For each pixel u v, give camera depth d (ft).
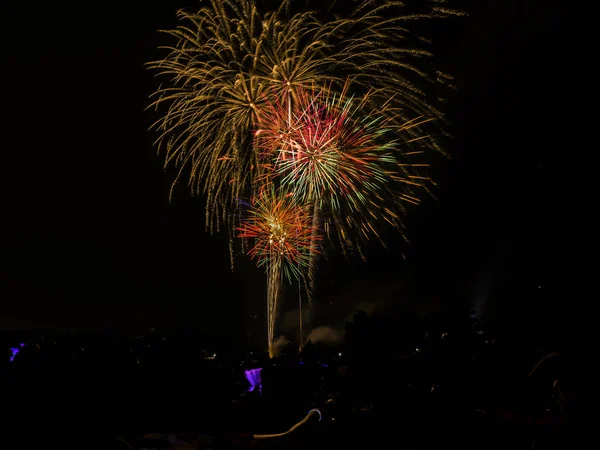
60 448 15.52
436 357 14.69
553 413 13.48
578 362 11.49
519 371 14.92
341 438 15.19
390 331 15.44
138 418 19.11
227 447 16.51
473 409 14.52
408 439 14.64
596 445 10.98
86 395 17.54
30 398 16.66
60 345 18.63
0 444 15.37
